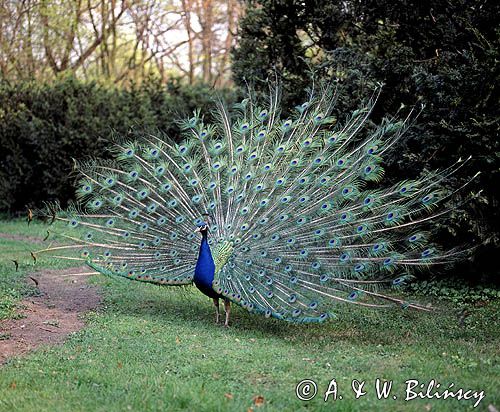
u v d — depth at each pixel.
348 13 14.70
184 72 34.28
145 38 32.03
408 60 12.36
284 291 9.20
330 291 9.14
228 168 9.89
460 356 8.24
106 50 30.47
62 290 12.05
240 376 7.37
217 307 9.96
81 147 21.20
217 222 9.77
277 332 9.67
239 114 12.98
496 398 6.61
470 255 11.55
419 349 8.58
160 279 9.93
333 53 13.75
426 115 11.85
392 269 9.52
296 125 10.39
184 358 8.05
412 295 12.23
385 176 12.78
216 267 9.41
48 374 7.47
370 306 9.01
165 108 22.38
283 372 7.52
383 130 10.55
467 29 11.47
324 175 9.68
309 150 10.02
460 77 11.05
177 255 9.98
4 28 27.19
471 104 11.17
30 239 17.86
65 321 10.09
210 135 10.34
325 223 9.52
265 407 6.34
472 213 11.33
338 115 13.23
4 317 9.99
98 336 9.12
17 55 27.66
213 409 6.25
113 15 30.05
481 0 12.05
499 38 10.88
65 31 28.38
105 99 21.98
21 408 6.39
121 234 10.17
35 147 21.39
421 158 11.80
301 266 9.27
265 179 9.79
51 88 22.02
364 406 6.46
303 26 15.63
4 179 21.62
